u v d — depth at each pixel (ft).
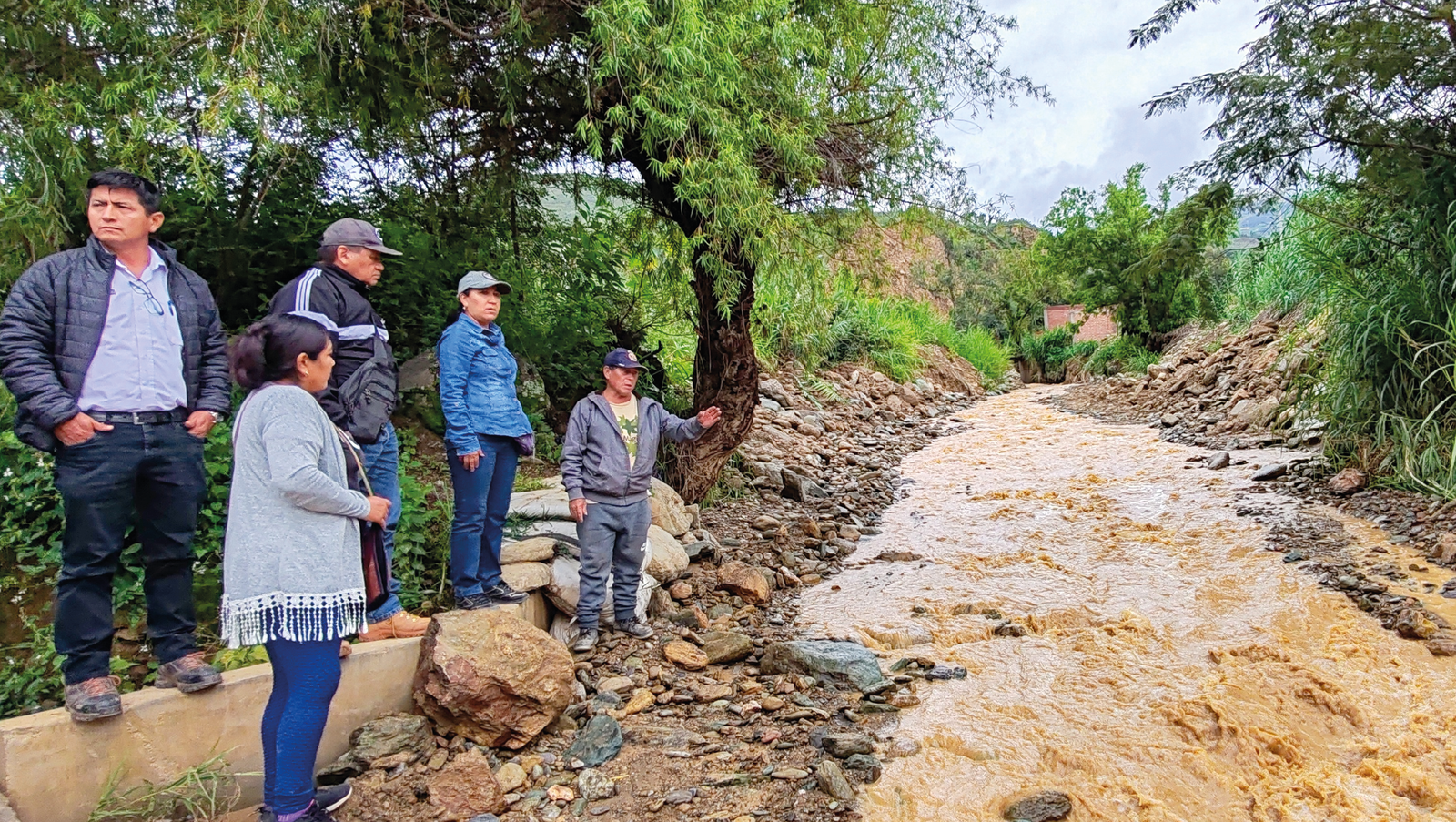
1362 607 16.66
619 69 17.06
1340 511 22.79
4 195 14.05
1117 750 11.94
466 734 11.90
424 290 22.29
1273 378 36.91
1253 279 49.67
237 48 13.73
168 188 18.89
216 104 13.65
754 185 18.74
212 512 14.52
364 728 11.55
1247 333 45.24
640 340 29.14
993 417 53.67
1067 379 91.81
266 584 9.20
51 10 13.58
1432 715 12.51
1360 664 14.35
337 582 9.52
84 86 14.33
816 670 14.35
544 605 15.88
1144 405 48.57
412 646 12.44
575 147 22.35
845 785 10.91
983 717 13.02
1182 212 28.78
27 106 13.93
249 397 9.72
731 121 18.04
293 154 18.37
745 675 14.80
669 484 23.99
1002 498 29.07
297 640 9.26
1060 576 20.10
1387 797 10.67
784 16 19.04
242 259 19.44
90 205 10.36
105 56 15.05
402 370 21.31
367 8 15.64
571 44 17.75
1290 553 20.07
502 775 11.29
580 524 15.38
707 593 18.78
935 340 74.23
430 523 16.84
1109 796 10.88
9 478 14.25
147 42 14.61
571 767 11.67
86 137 14.98
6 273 14.37
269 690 11.20
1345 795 10.65
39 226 13.97
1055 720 12.88
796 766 11.57
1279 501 24.47
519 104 20.86
